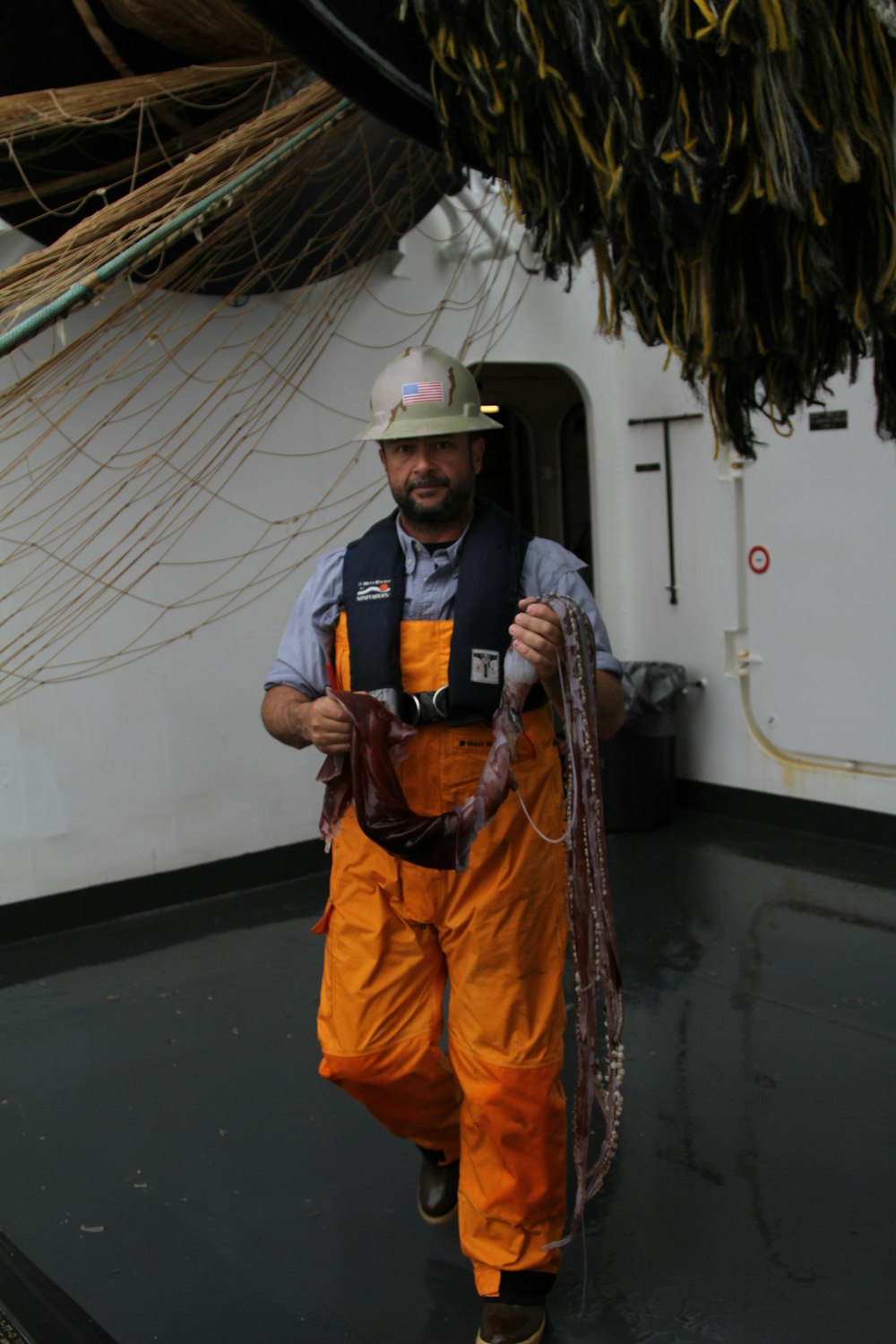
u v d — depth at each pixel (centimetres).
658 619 649
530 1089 235
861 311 209
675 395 616
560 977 244
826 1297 256
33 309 292
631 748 603
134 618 516
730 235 216
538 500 794
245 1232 293
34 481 479
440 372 240
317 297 534
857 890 508
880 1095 340
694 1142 321
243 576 540
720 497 605
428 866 223
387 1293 268
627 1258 273
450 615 243
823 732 575
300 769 569
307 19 255
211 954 481
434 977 251
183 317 500
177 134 407
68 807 509
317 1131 340
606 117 205
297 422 545
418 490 238
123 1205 307
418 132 276
